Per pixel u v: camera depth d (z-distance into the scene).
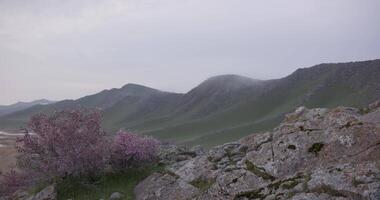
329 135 13.68
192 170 16.75
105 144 19.50
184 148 24.86
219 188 13.80
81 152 18.50
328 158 12.76
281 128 15.83
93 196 17.20
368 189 10.02
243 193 12.77
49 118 19.08
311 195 10.76
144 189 17.17
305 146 13.86
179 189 15.72
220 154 17.41
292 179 12.05
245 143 17.84
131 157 20.39
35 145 18.59
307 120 15.30
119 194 17.05
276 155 14.19
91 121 19.36
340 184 10.66
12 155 63.50
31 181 19.97
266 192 12.23
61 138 18.25
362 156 11.85
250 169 14.12
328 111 16.36
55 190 17.34
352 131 13.16
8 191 21.66
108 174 19.62
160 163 21.17
